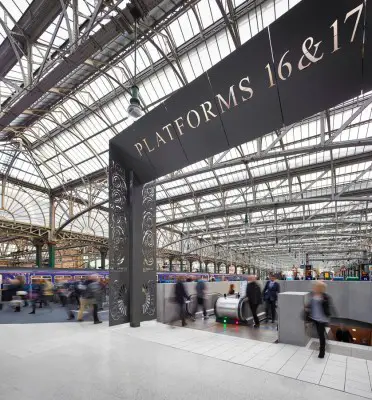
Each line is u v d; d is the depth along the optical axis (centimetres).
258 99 638
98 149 2419
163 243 4375
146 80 1823
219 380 465
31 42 1329
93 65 1559
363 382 462
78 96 2041
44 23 1262
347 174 2789
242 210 3316
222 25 1438
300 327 693
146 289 997
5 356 589
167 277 2645
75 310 1383
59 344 688
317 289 619
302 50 544
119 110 2048
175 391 421
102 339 742
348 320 972
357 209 3769
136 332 828
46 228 3028
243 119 684
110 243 932
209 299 1191
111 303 917
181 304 943
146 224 1030
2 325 940
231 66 634
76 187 2969
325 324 596
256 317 914
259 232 4888
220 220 4344
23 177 2884
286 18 531
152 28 1268
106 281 1898
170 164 888
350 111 1939
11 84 1396
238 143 737
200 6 1409
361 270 2714
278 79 593
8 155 2647
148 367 525
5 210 2770
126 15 1100
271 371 508
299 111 611
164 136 836
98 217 3603
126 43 1452
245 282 1212
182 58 1647
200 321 1023
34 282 1630
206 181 2908
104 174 2658
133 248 969
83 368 517
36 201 3005
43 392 415
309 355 607
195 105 732
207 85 687
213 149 781
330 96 563
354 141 1539
